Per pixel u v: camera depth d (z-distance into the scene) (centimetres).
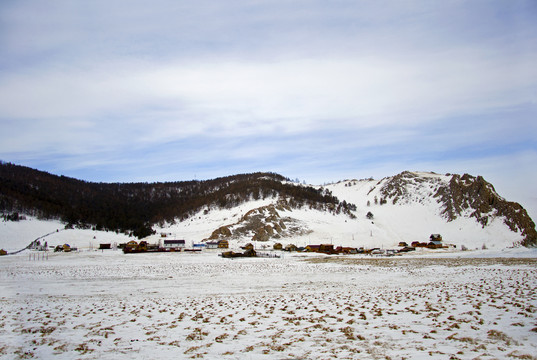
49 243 14375
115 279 5197
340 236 16550
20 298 3412
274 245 13162
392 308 2305
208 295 3488
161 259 9438
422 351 1333
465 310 2095
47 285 4531
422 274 5122
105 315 2406
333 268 6575
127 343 1636
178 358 1378
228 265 7575
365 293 3253
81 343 1648
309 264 7612
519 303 2225
